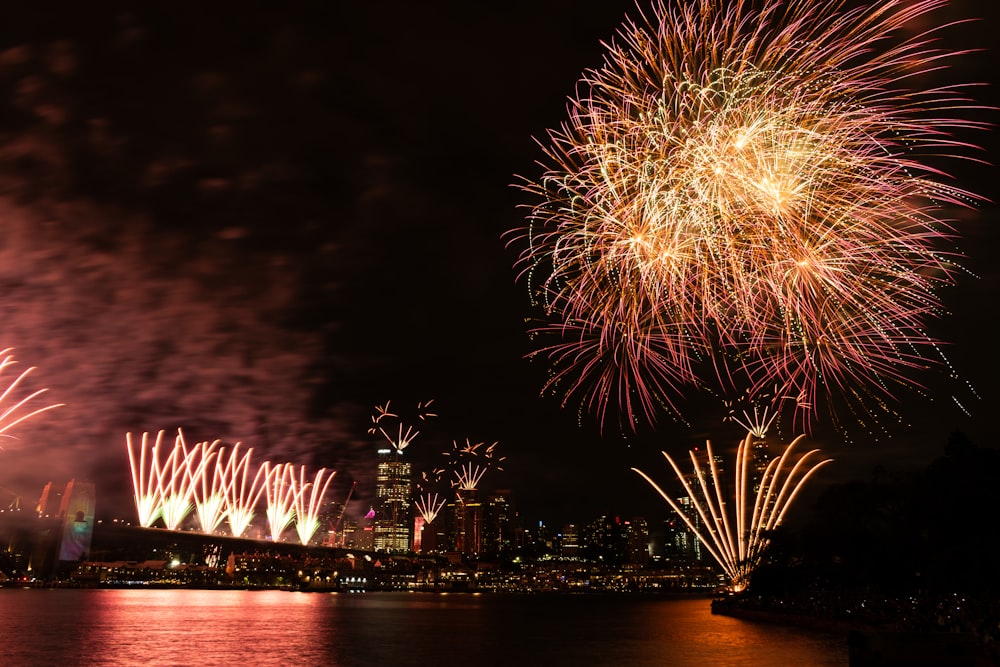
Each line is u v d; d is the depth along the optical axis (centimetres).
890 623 7856
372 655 7894
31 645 8775
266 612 17988
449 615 17700
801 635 9388
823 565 12250
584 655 7700
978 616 5656
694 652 7706
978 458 8362
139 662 7094
